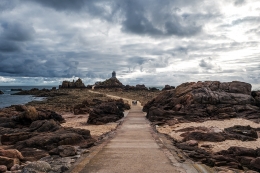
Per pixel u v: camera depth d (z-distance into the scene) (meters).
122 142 15.01
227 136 16.56
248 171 9.34
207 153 12.24
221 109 27.86
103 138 17.27
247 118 25.23
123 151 12.15
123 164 9.65
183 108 30.44
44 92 128.50
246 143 15.03
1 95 126.94
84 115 39.19
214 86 33.69
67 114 41.50
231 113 26.70
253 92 32.97
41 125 20.28
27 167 8.57
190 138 16.34
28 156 12.31
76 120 32.53
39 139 14.20
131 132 19.95
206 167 9.26
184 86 37.66
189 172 8.55
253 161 10.27
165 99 38.19
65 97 87.81
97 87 150.00
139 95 98.69
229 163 10.45
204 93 31.58
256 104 30.42
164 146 13.58
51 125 20.00
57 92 119.25
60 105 57.31
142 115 36.75
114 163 9.80
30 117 25.23
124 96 95.00
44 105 57.53
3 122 24.97
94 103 50.12
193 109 29.17
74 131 17.14
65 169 8.98
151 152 11.88
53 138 14.32
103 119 28.45
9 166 9.66
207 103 30.42
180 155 11.20
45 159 11.15
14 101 82.50
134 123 26.89
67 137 14.57
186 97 32.22
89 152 12.19
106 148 12.98
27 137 15.81
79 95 96.31
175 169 8.92
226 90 32.97
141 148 12.95
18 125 24.69
